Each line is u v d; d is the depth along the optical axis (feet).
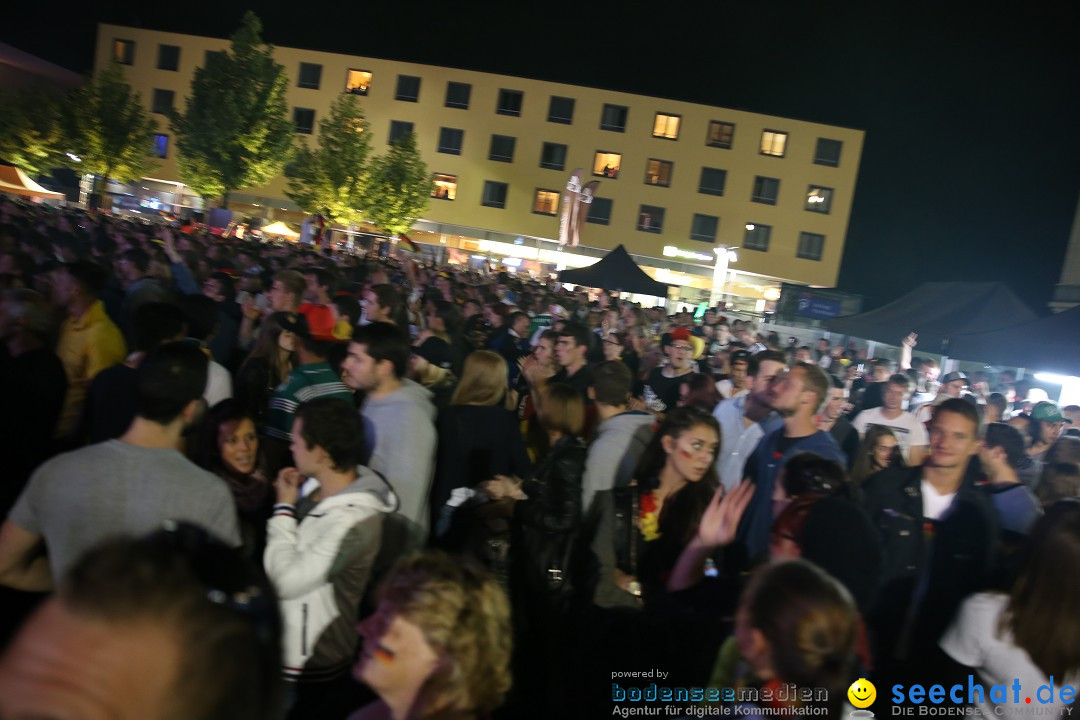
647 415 14.78
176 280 29.12
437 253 163.73
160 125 173.88
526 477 13.26
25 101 152.66
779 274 170.81
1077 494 14.92
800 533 9.80
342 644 9.98
